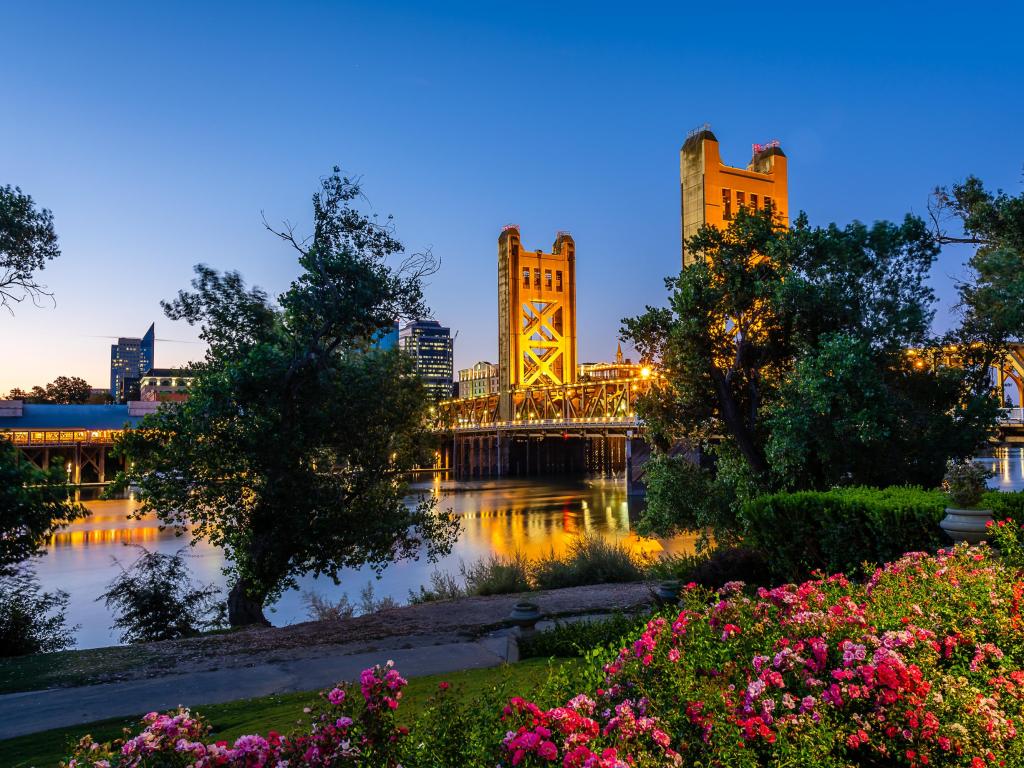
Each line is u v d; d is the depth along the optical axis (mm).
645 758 4008
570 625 12375
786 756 4316
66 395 182000
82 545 59219
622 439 169750
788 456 20844
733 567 15930
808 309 21578
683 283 24281
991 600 6879
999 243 21438
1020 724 5023
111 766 3891
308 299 21047
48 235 20156
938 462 20875
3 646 18062
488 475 170750
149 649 13961
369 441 23125
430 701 4789
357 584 42750
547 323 188500
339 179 21797
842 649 5410
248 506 21797
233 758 3889
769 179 112875
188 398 22250
